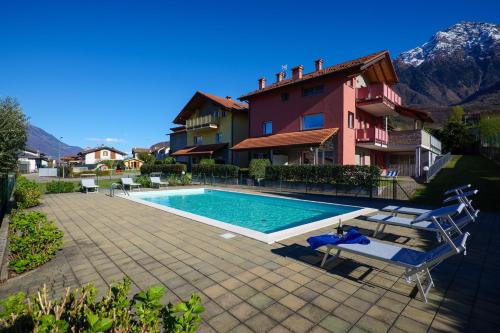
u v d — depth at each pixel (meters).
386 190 15.33
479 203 11.66
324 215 12.25
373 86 21.33
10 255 5.58
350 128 21.19
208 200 17.45
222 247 6.33
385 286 4.37
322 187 17.33
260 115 26.23
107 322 1.87
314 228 7.94
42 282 4.53
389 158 28.53
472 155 41.34
